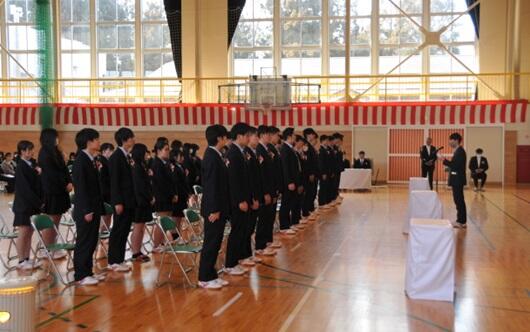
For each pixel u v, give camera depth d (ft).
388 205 55.88
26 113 79.20
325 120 74.69
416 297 23.72
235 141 27.14
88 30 83.87
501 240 37.14
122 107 77.30
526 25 75.72
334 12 80.79
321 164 51.60
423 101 76.95
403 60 75.61
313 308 22.44
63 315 21.48
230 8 80.23
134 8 83.15
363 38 80.43
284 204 38.73
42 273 27.99
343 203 57.57
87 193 25.22
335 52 81.10
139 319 21.03
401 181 78.43
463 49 78.43
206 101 80.12
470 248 34.53
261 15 81.82
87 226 25.46
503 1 76.23
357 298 23.82
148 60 83.46
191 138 77.15
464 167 41.96
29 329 15.76
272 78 72.90
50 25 80.53
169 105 76.48
